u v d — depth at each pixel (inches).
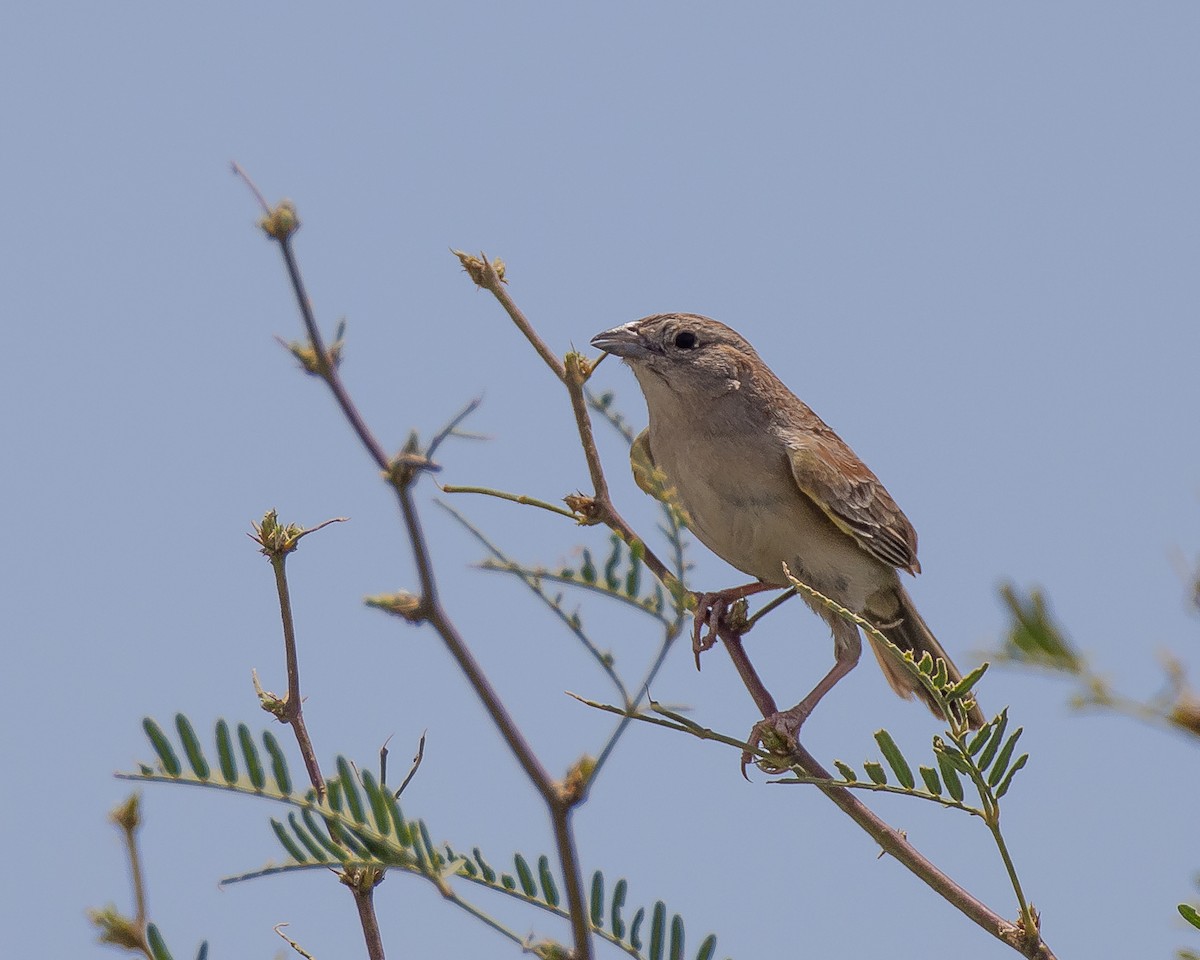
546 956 184.7
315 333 200.5
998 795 233.0
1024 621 136.0
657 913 221.6
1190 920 191.5
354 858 186.9
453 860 206.5
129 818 187.9
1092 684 132.0
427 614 184.9
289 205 203.2
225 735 190.5
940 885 260.4
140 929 185.3
